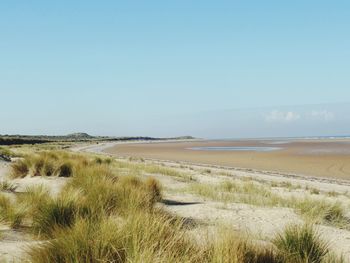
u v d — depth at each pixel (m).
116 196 9.00
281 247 6.36
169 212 8.86
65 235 4.96
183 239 5.02
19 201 9.05
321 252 6.30
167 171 25.94
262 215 10.79
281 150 68.88
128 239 4.70
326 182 27.19
